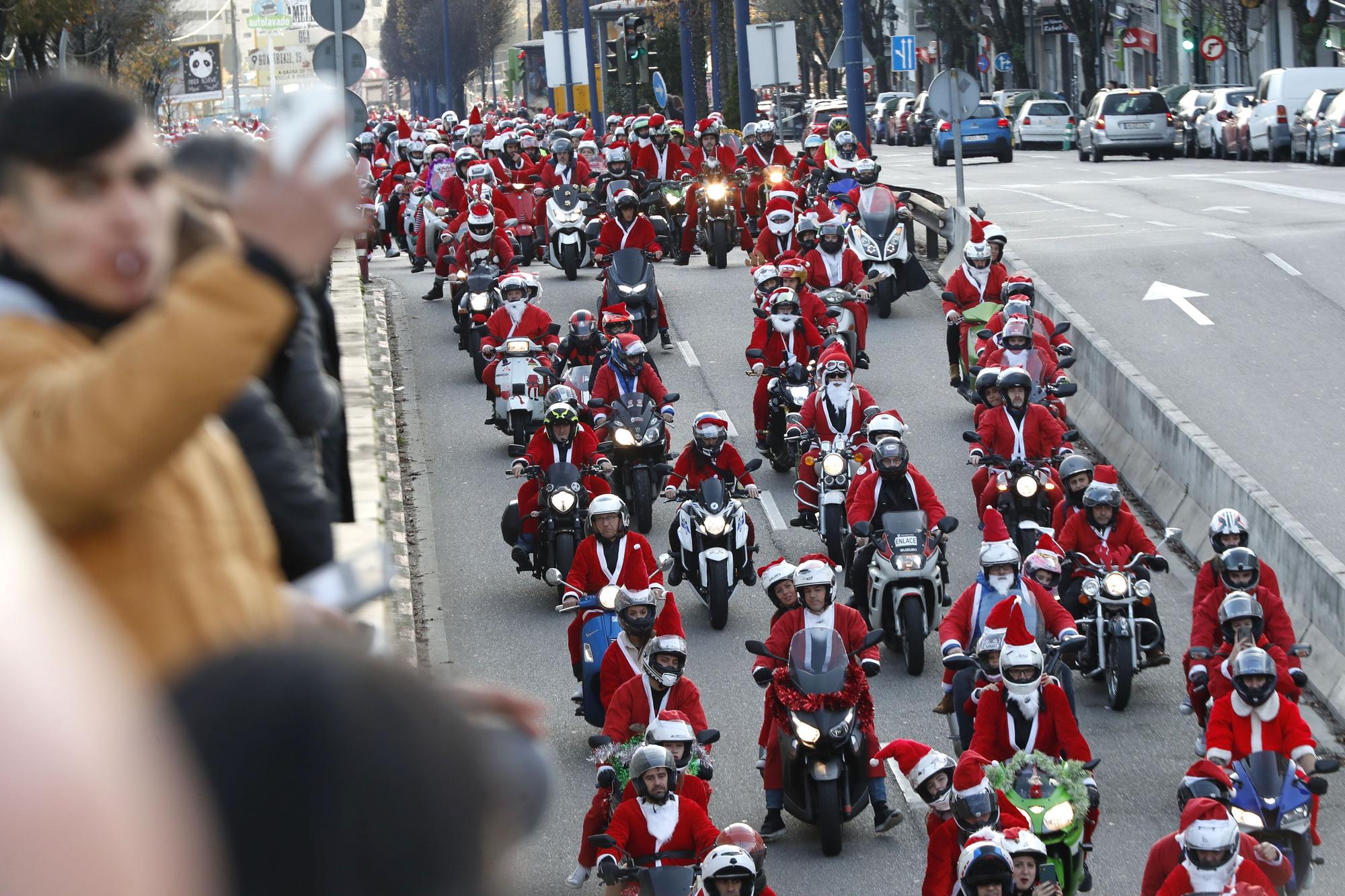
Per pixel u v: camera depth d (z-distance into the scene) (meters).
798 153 104.88
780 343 52.97
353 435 33.81
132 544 4.24
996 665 30.61
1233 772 27.89
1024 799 26.66
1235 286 69.62
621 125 122.19
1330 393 55.81
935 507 39.81
